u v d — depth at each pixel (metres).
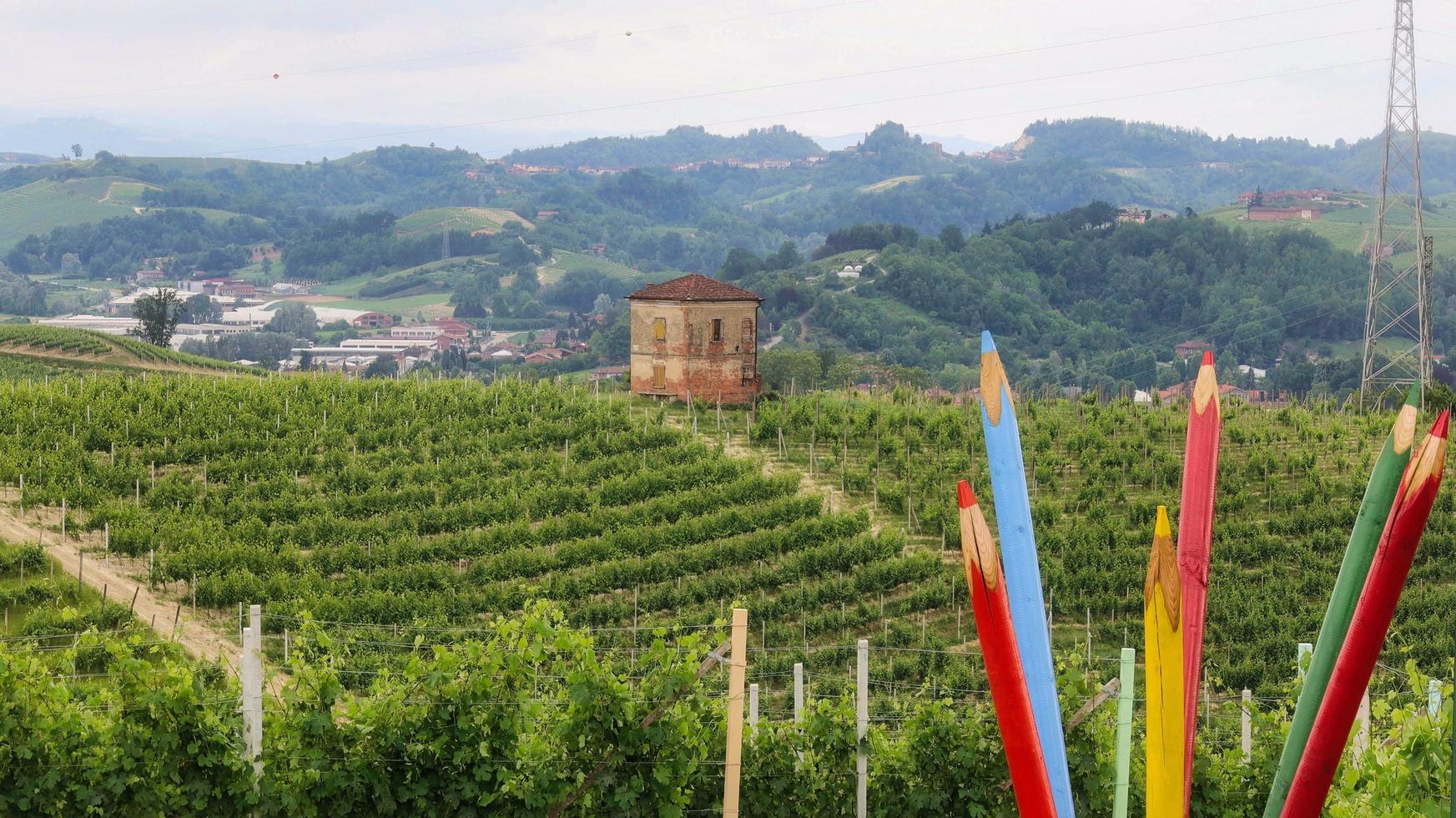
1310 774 7.74
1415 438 7.45
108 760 13.58
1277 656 36.94
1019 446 8.10
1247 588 40.09
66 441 45.31
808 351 134.75
